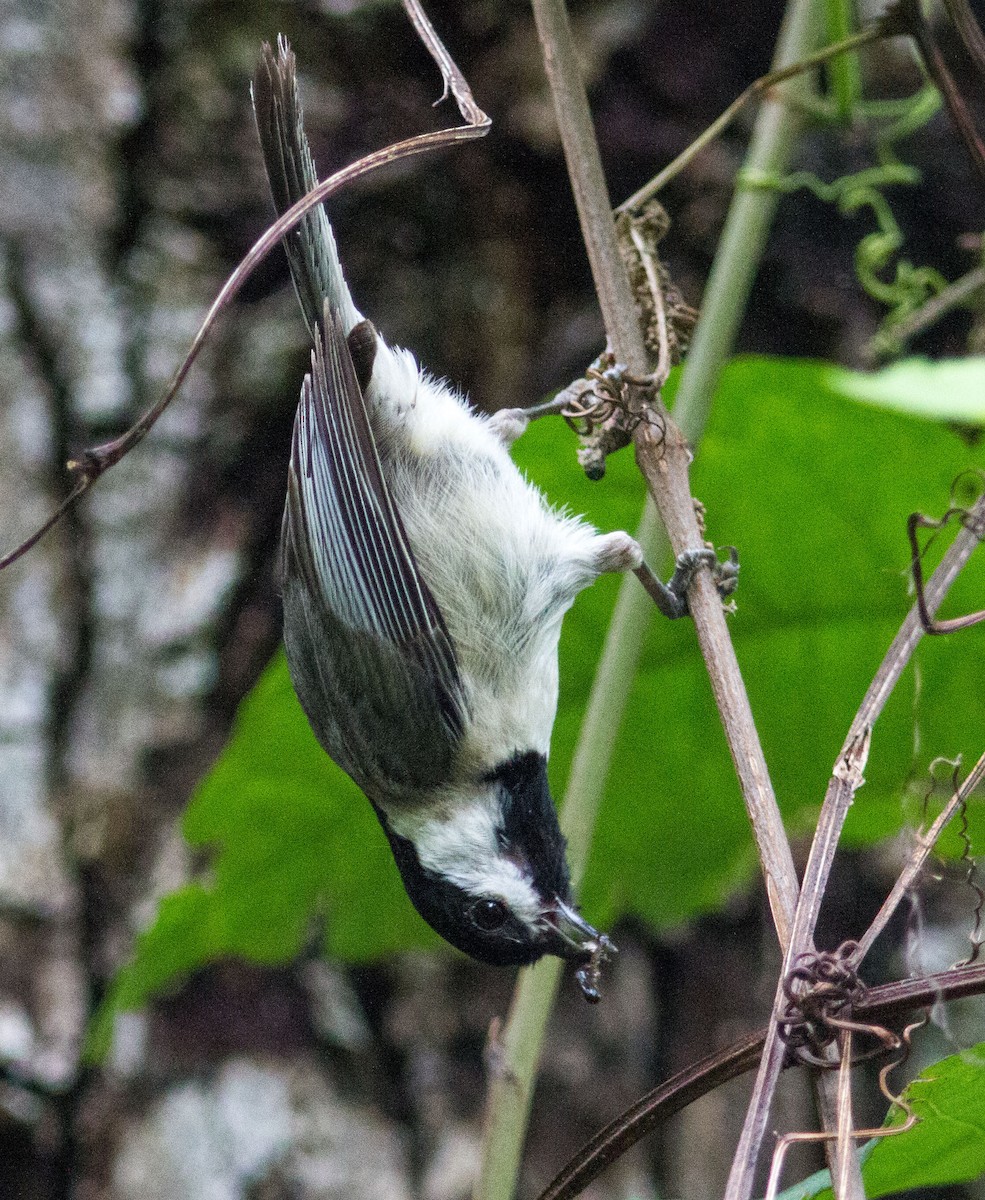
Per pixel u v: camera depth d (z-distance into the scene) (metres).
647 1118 3.87
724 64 9.10
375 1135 8.05
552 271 8.98
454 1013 8.32
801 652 6.31
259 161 8.95
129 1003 6.72
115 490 8.63
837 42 6.47
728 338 5.91
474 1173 7.91
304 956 8.28
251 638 8.57
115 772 8.34
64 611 8.48
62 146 8.81
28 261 8.72
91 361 8.70
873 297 8.94
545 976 5.54
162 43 8.95
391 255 8.83
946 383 3.38
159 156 8.91
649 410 4.99
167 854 8.24
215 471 8.72
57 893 8.16
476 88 9.00
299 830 6.56
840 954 3.71
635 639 5.95
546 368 8.88
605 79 9.00
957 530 5.76
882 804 6.54
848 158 8.98
